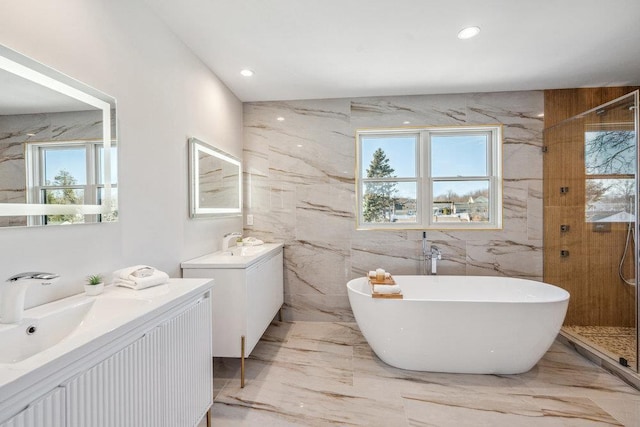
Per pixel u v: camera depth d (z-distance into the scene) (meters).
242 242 2.73
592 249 2.69
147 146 1.72
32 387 0.68
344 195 3.21
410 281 2.93
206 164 2.39
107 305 1.22
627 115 2.26
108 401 0.90
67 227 1.23
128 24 1.57
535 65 2.52
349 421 1.70
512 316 2.02
